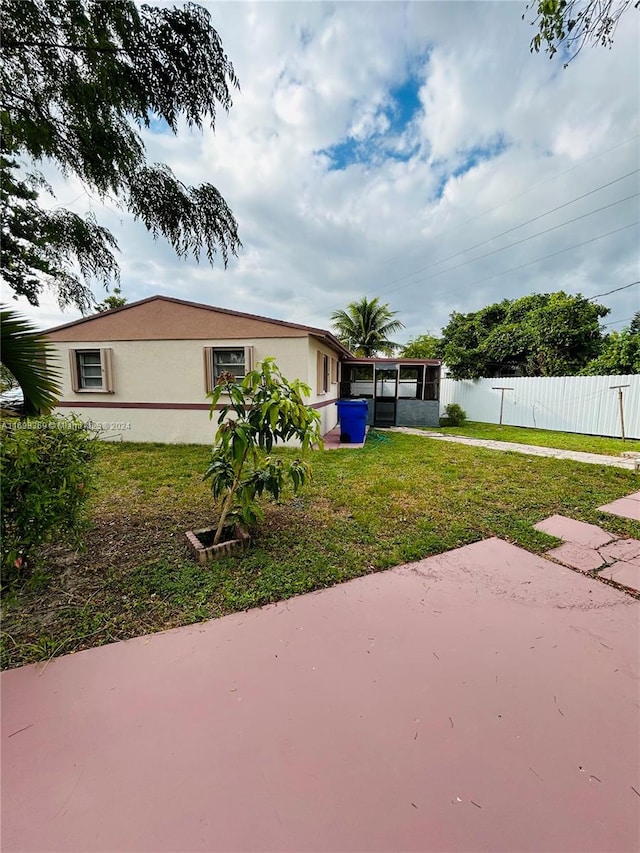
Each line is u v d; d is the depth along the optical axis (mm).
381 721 1392
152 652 1753
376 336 22031
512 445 7840
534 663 1686
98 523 3355
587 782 1176
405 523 3332
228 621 1982
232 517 2945
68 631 1891
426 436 9391
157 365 7660
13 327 2117
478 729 1359
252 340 7273
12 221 4145
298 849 1006
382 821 1069
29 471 1997
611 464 5855
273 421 2457
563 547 2879
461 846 1014
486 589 2291
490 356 13625
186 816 1081
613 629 1925
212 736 1329
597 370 10617
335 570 2490
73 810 1098
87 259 4426
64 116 3129
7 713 1419
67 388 7980
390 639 1843
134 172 3570
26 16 2586
